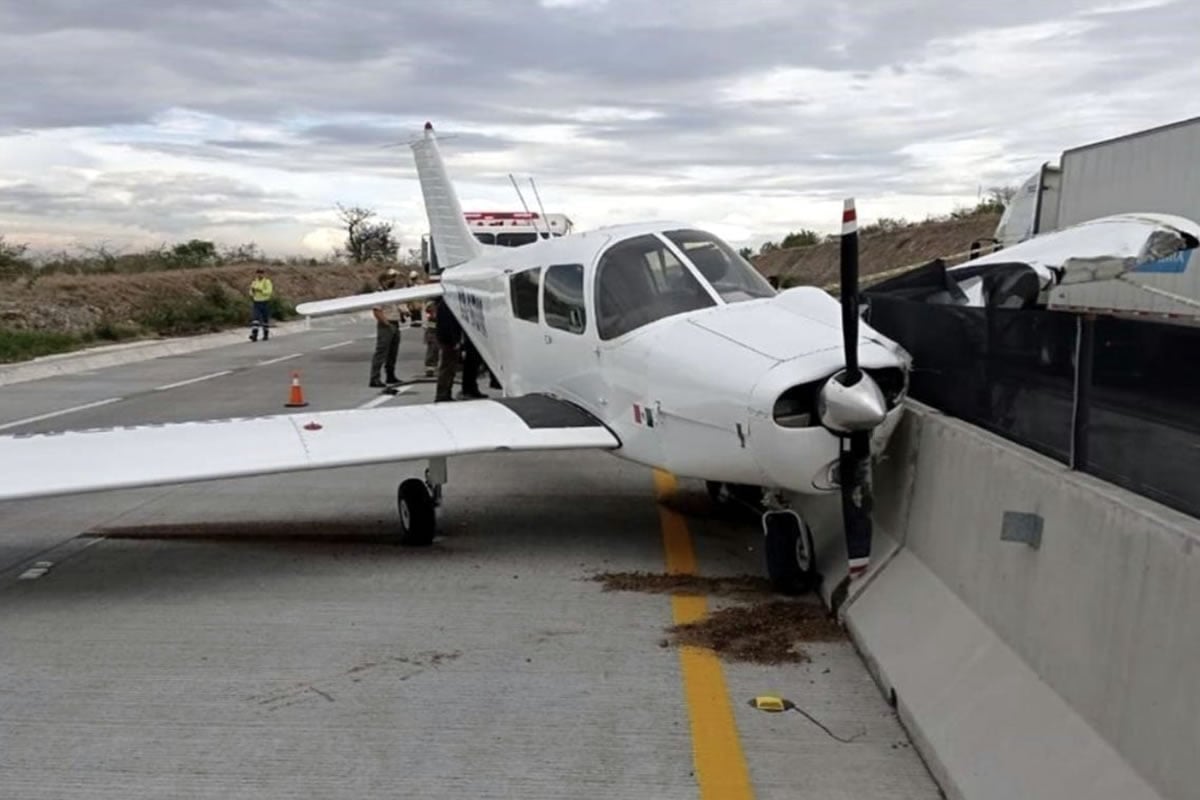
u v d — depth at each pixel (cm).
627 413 673
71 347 2362
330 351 2527
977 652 407
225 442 640
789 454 542
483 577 636
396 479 945
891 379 556
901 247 4969
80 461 598
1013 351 450
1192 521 297
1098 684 321
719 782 377
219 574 646
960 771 357
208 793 370
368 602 587
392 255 8469
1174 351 318
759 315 629
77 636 532
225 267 5619
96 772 385
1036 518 381
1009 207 1856
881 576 536
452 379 1429
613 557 681
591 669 485
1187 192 1245
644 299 677
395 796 368
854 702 446
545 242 876
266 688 464
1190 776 267
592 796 368
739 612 564
